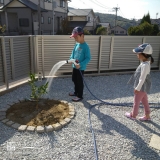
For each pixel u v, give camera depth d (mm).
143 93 2883
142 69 2729
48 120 2885
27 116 2998
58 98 3914
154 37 6133
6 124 2771
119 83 5176
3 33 19469
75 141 2475
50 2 26328
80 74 3652
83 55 3650
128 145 2436
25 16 23172
